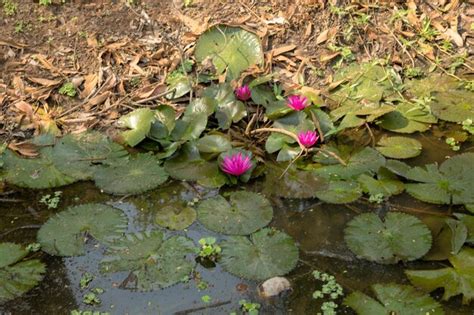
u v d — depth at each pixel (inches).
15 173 143.7
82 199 141.0
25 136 150.5
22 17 161.9
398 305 123.9
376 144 149.9
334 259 131.3
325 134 149.1
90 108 154.7
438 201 138.3
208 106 150.4
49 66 157.9
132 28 164.2
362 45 165.6
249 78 159.6
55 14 163.3
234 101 152.9
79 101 155.5
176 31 164.9
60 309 125.1
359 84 160.1
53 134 150.3
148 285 127.3
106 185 141.7
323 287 127.0
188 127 149.3
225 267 129.3
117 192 140.9
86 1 165.2
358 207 139.0
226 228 134.7
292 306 125.3
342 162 144.4
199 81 157.9
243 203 138.3
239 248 131.7
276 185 142.3
